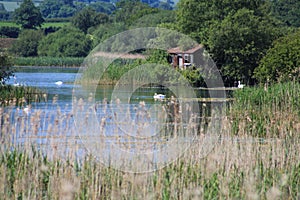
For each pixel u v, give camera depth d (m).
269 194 27.84
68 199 25.19
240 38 122.38
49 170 29.67
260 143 38.81
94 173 29.66
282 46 100.44
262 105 56.81
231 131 39.50
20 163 29.44
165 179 29.77
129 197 27.61
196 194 26.69
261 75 101.88
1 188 27.25
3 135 31.06
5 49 93.38
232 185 29.98
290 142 37.03
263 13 140.75
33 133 31.27
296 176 32.84
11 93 77.69
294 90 59.31
